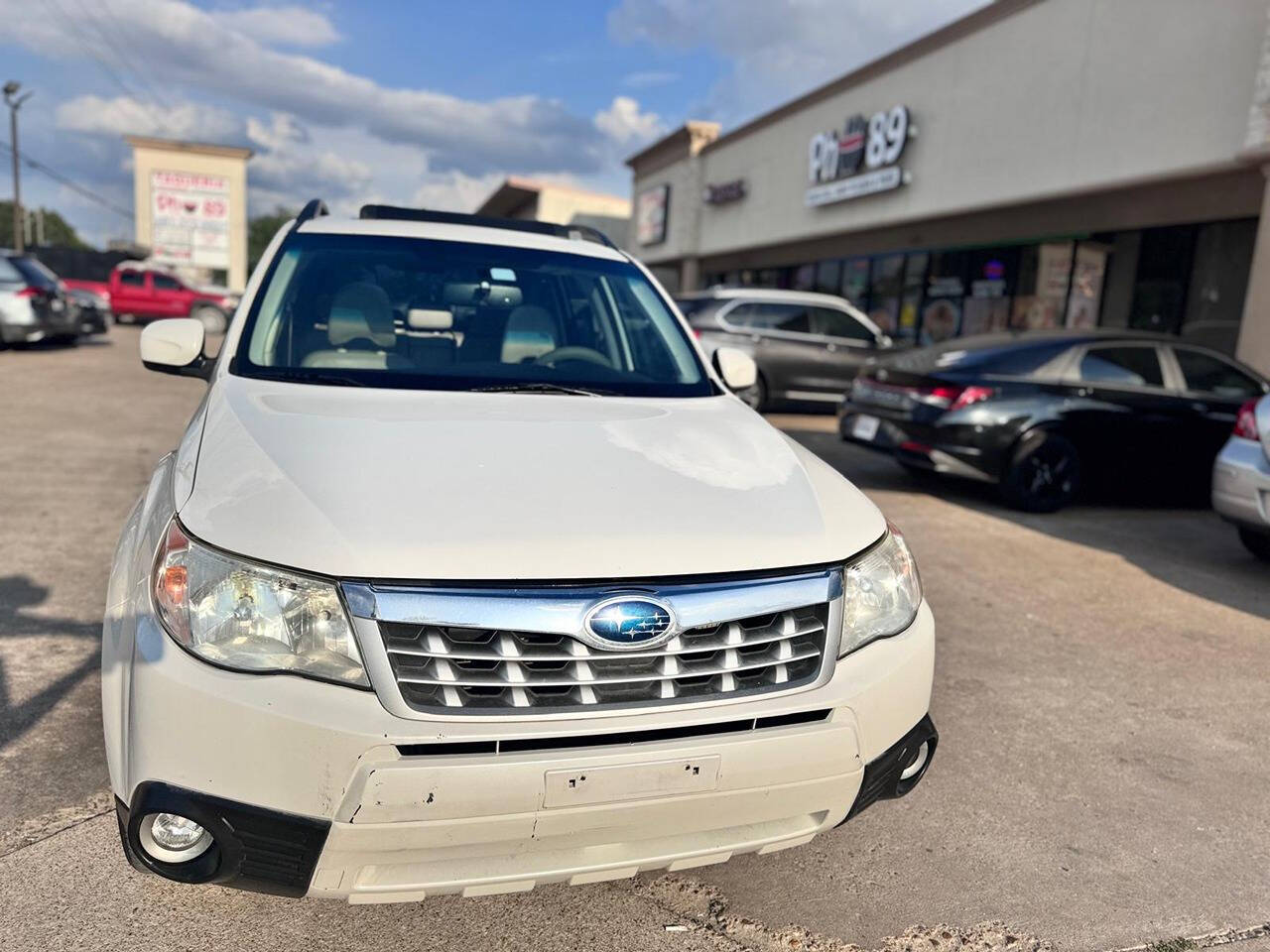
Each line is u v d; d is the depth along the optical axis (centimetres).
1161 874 239
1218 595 488
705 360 312
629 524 179
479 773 155
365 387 248
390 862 159
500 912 211
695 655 171
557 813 161
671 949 202
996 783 281
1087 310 1266
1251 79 934
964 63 1344
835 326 1145
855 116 1612
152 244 4016
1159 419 671
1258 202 1009
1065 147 1171
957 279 1507
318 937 198
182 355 281
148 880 212
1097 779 286
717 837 180
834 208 1702
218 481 185
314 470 184
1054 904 224
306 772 154
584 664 163
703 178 2306
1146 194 1141
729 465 216
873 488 732
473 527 170
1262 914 224
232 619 162
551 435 217
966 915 219
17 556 437
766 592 177
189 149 3984
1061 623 430
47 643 338
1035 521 647
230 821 156
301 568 161
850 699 183
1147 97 1052
